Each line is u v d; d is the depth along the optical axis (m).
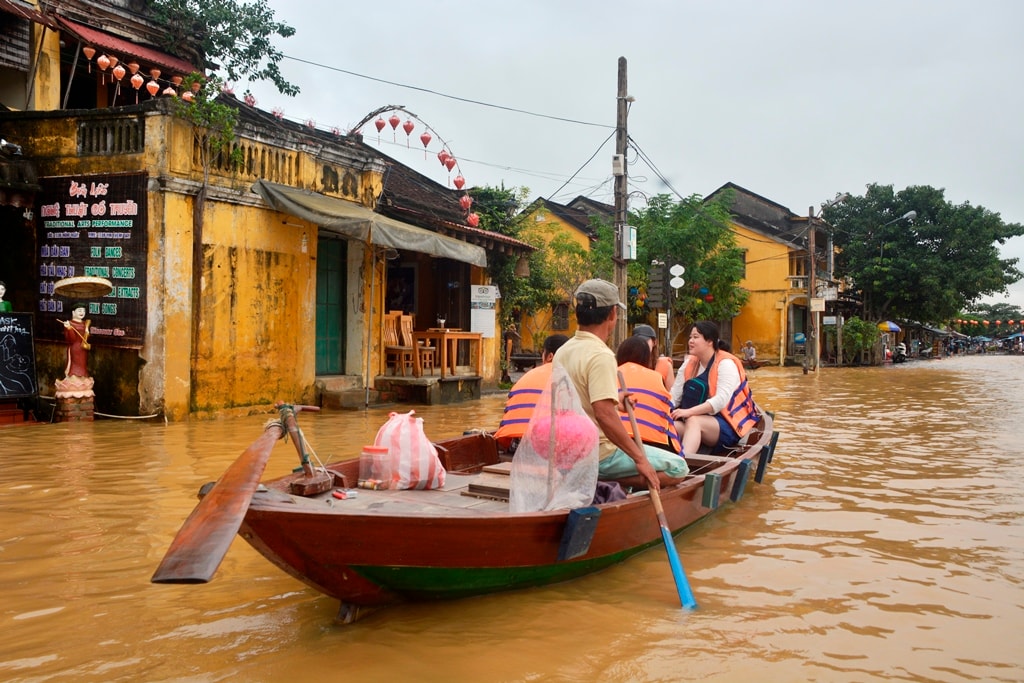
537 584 4.28
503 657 3.44
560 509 4.08
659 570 4.72
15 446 8.12
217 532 2.90
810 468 8.23
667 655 3.51
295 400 11.92
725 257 29.59
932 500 6.69
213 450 8.00
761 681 3.28
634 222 29.30
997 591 4.42
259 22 15.28
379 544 3.51
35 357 9.88
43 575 4.33
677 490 5.01
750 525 5.84
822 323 39.47
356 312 13.28
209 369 10.43
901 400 16.61
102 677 3.17
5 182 9.80
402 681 3.20
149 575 4.36
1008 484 7.37
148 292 9.83
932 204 38.16
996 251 38.59
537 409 4.52
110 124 10.09
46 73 12.73
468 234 15.27
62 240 10.36
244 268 10.92
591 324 4.67
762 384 22.05
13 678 3.15
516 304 19.28
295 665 3.32
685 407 7.21
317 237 12.58
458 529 3.63
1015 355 69.44
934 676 3.36
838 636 3.77
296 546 3.35
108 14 13.73
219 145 10.27
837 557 5.03
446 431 10.14
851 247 39.41
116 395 10.11
